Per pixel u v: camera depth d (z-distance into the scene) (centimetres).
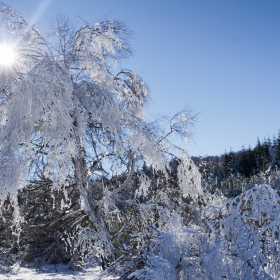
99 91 990
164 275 620
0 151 836
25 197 1136
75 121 942
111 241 997
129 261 728
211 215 775
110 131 990
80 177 988
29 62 989
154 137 1031
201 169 1273
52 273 1237
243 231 692
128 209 1144
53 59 1000
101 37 1027
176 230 741
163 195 1084
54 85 901
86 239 930
